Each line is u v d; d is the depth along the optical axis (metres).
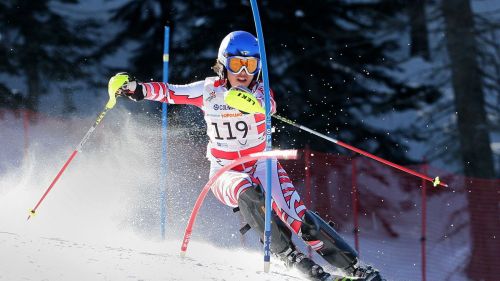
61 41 45.50
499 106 39.81
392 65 41.25
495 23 40.16
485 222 27.86
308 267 12.09
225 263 14.66
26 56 44.59
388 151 38.22
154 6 40.75
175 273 11.06
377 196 29.55
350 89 38.62
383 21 40.81
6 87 42.91
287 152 10.87
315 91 38.22
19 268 9.89
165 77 17.31
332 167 29.61
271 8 38.22
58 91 44.09
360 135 38.03
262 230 12.37
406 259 27.83
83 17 53.25
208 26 38.16
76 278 9.84
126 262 11.37
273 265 14.63
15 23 45.03
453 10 39.50
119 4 55.38
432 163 39.44
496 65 39.50
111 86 12.70
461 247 27.81
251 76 12.77
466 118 38.78
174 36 40.12
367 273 12.10
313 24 38.84
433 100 40.12
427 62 44.88
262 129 13.14
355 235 28.30
